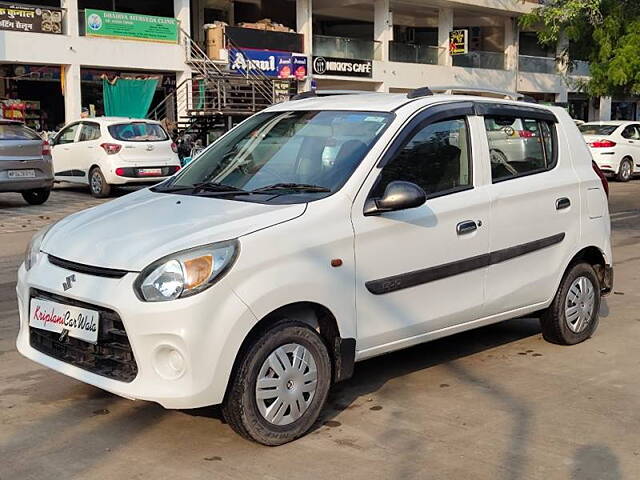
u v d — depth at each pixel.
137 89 23.78
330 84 30.08
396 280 4.55
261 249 3.94
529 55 39.91
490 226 5.10
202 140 23.89
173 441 4.18
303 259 4.07
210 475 3.78
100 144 16.39
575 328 5.98
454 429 4.38
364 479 3.75
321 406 4.27
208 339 3.75
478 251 5.04
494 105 5.38
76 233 4.32
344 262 4.27
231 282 3.81
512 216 5.26
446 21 33.28
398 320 4.60
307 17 28.47
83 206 15.09
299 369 4.13
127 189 18.45
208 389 3.78
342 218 4.31
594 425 4.45
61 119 24.19
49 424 4.41
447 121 5.05
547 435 4.30
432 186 4.86
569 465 3.93
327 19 35.06
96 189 16.59
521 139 5.55
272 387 4.03
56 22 22.19
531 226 5.41
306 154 4.83
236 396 3.92
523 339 6.21
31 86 23.42
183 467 3.87
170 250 3.83
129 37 23.72
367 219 4.42
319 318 4.34
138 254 3.88
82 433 4.29
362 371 5.39
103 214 4.56
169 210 4.42
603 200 6.09
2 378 5.16
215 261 3.80
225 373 3.82
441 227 4.79
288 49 28.02
